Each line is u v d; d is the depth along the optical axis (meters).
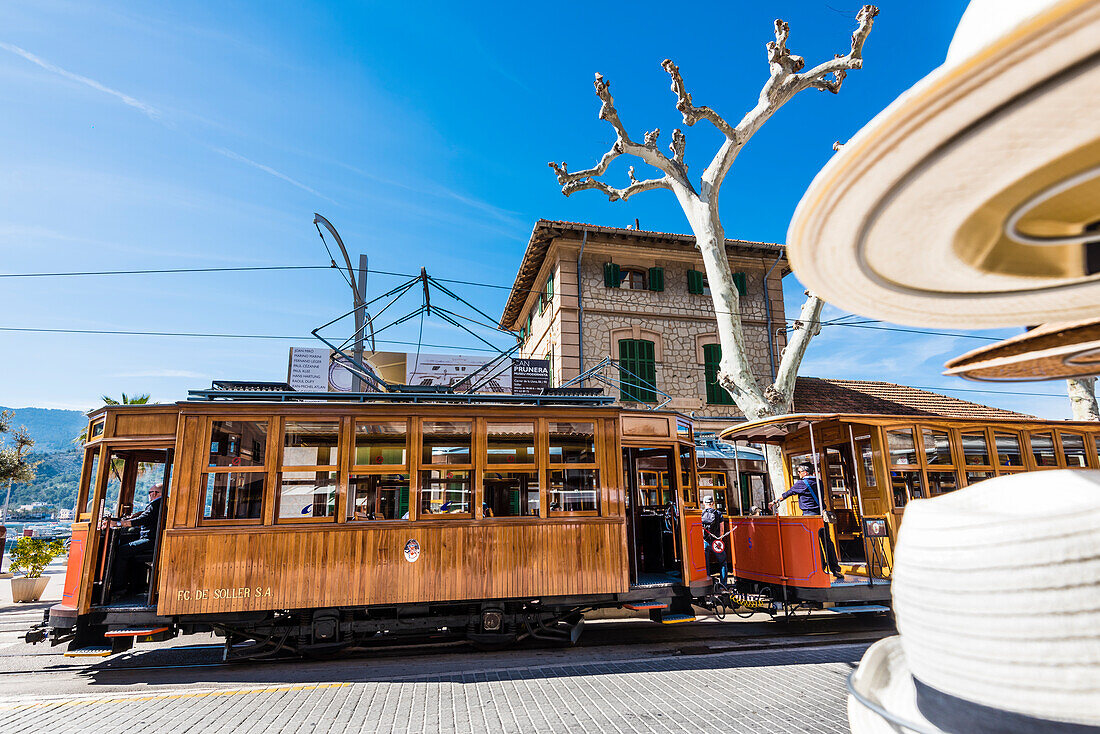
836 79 14.02
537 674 6.43
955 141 1.30
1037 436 9.96
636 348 19.25
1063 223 1.63
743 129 14.21
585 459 7.98
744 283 20.95
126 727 4.97
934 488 9.29
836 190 1.50
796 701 5.31
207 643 8.64
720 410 19.55
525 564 7.52
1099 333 2.65
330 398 7.70
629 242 19.83
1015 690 1.31
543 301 21.45
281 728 4.90
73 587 7.11
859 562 9.78
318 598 7.01
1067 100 1.18
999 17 1.22
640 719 4.90
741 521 10.05
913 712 1.63
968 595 1.43
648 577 9.02
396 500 7.44
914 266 1.90
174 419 7.46
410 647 8.02
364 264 14.62
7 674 7.00
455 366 18.92
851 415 9.20
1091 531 1.28
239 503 7.10
